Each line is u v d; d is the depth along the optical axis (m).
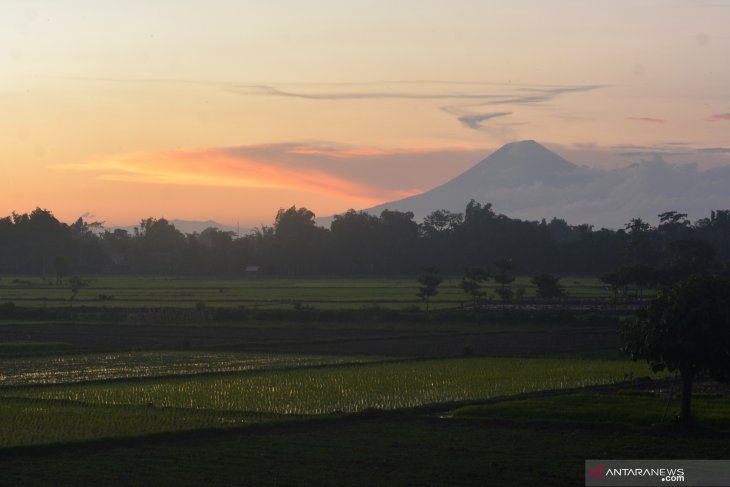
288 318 88.25
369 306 99.06
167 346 66.81
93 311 96.31
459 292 130.62
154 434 29.72
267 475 24.34
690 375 30.94
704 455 26.77
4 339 72.25
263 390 42.47
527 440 29.22
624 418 32.28
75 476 24.31
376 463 25.80
